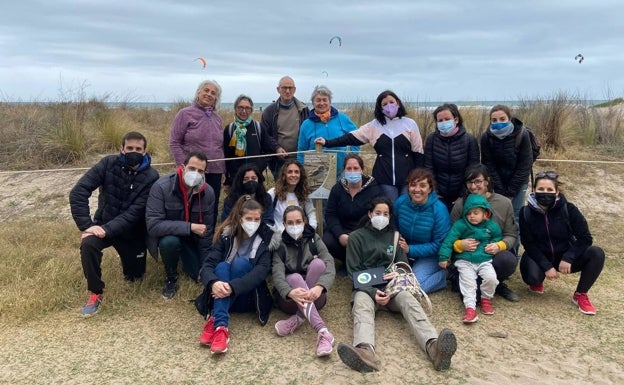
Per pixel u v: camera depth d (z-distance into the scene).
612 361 3.49
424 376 3.31
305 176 5.00
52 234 6.20
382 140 5.21
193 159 4.41
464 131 5.05
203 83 5.41
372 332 3.63
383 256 4.35
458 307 4.41
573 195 7.70
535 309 4.35
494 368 3.42
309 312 3.77
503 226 4.60
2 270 4.94
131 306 4.40
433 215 4.69
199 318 4.21
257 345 3.76
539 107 10.04
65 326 4.04
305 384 3.23
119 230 4.41
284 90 6.15
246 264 4.02
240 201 4.14
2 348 3.69
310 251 4.26
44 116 10.24
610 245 6.14
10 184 8.20
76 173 8.60
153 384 3.25
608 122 10.15
